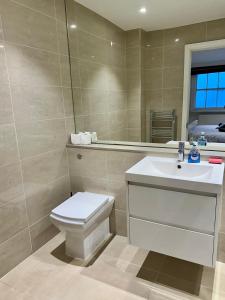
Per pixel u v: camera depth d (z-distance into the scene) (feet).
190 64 5.90
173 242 4.84
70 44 7.06
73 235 5.97
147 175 4.74
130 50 6.56
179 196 4.52
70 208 5.95
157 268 5.76
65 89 7.08
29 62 5.78
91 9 6.61
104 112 7.19
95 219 5.94
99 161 6.93
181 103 6.15
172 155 5.90
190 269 5.68
